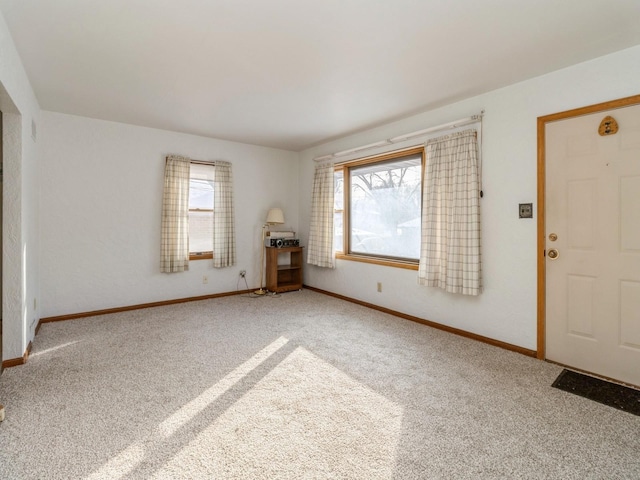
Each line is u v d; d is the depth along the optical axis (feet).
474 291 9.82
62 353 9.02
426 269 11.05
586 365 8.02
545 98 8.57
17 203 8.29
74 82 9.16
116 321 11.87
